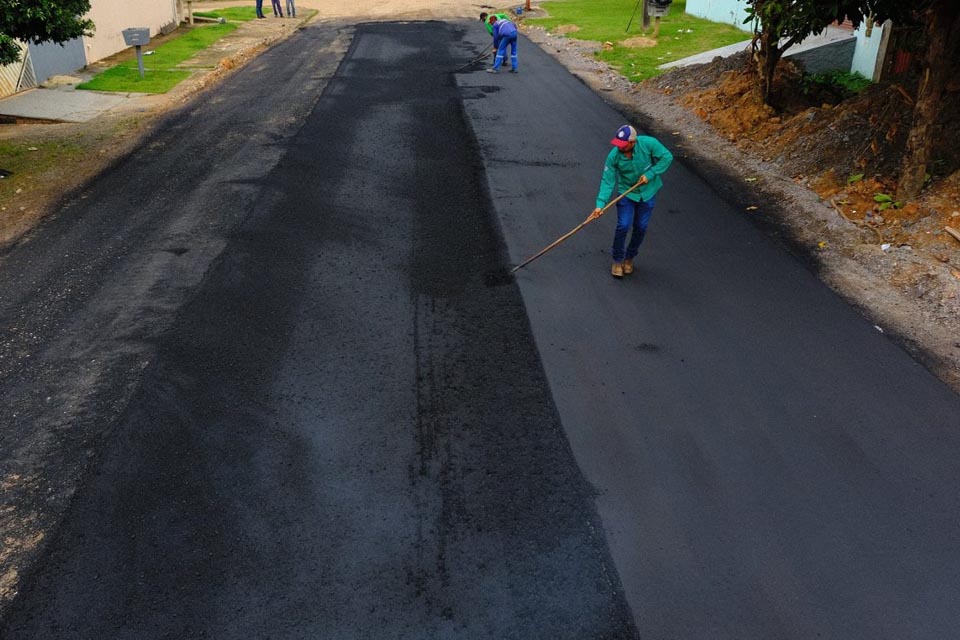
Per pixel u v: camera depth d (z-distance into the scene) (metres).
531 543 4.37
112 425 5.35
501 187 9.95
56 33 10.43
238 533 4.43
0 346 6.36
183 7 25.81
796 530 4.44
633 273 7.59
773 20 10.91
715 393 5.68
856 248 7.95
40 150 11.72
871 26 12.07
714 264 7.75
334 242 8.28
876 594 4.04
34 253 8.13
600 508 4.61
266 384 5.81
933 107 8.00
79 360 6.13
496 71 17.20
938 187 8.40
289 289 7.25
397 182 10.15
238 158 11.12
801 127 10.89
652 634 3.82
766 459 5.00
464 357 6.17
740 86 13.09
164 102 14.78
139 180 10.33
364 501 4.67
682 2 26.22
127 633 3.83
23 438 5.24
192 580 4.13
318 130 12.49
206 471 4.92
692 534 4.42
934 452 5.05
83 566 4.22
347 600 4.00
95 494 4.73
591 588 4.08
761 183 10.01
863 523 4.49
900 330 6.49
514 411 5.51
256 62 19.09
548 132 12.45
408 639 3.79
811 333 6.46
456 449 5.12
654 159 7.07
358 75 16.98
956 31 7.73
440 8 29.52
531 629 3.85
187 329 6.54
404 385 5.82
